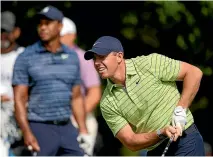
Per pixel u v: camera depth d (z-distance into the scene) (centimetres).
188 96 1666
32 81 2095
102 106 1714
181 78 1670
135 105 1686
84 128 2180
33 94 2097
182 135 1698
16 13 2709
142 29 2814
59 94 2089
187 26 2792
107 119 1723
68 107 2106
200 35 2820
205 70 2870
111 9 2794
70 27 2295
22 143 2189
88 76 2291
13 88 2098
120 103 1694
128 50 2839
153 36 2820
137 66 1673
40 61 2088
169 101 1683
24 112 2089
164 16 2722
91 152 2238
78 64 2127
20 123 2088
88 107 2281
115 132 1719
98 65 1659
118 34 2820
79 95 2158
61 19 2106
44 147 2081
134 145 1691
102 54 1644
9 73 2217
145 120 1702
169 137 1616
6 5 2697
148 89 1672
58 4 2753
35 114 2091
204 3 2725
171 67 1661
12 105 2180
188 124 1697
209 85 2950
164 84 1678
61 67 2097
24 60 2089
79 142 2175
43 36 2088
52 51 2095
